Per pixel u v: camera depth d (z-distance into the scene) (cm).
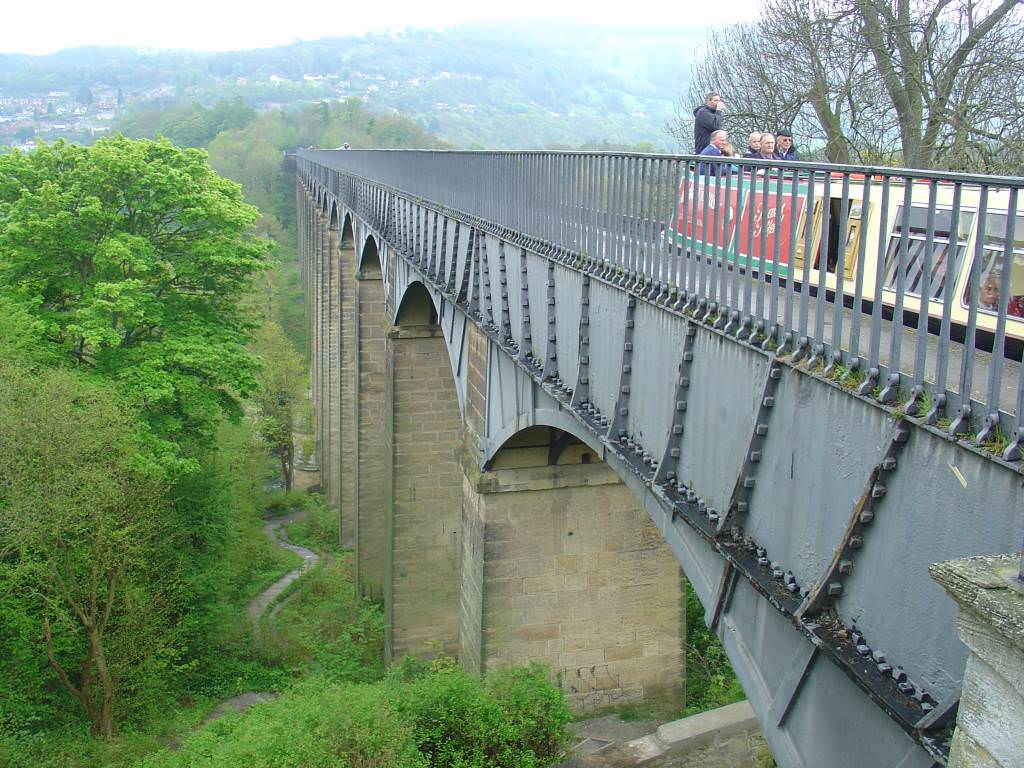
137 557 2731
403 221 2912
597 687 2138
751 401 859
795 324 902
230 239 3381
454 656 3228
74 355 3139
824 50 2680
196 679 3109
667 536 1062
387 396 3197
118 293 2950
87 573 2659
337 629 3644
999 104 2316
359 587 3984
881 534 675
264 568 4291
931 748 593
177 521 3139
